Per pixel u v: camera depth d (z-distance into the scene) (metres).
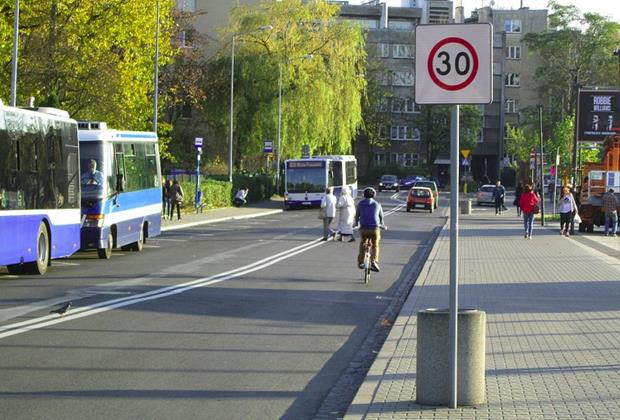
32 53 36.41
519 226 46.38
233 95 65.31
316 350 11.91
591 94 50.72
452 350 8.15
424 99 7.92
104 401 8.70
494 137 121.69
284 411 8.55
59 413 8.17
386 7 133.75
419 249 31.30
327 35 66.88
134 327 13.26
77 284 18.72
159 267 22.80
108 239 25.42
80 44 39.28
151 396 8.96
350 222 30.28
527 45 104.44
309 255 27.23
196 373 10.16
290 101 65.75
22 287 18.11
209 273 21.39
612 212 38.44
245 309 15.54
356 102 67.69
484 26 7.81
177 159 70.44
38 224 20.47
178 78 62.91
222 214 52.00
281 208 62.47
